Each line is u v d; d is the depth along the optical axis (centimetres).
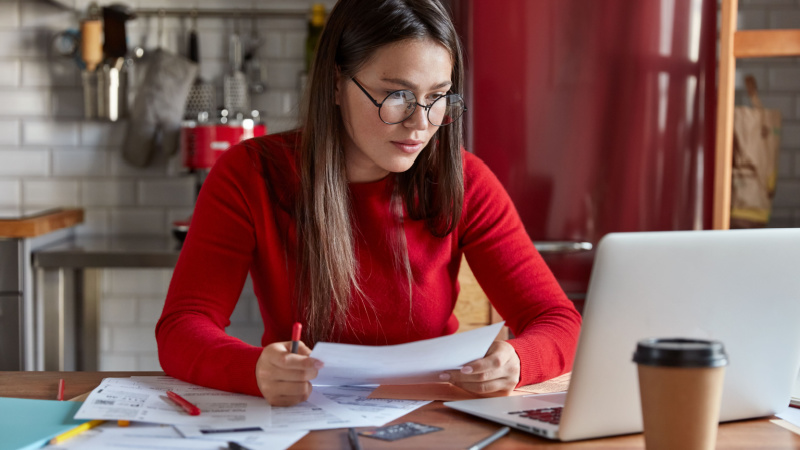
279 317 139
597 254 87
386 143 122
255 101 306
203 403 104
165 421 96
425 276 139
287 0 303
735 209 245
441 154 135
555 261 237
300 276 133
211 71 304
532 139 236
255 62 301
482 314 194
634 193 237
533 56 235
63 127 302
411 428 95
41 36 298
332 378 110
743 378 96
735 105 301
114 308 308
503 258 141
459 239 146
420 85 119
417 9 119
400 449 87
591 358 88
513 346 116
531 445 90
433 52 119
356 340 136
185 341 117
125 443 88
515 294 137
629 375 90
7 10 296
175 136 294
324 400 108
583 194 237
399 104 119
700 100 238
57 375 123
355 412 102
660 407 75
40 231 247
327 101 126
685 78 237
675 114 237
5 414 98
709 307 91
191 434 91
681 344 77
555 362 120
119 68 291
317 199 128
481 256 143
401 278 136
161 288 308
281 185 135
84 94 293
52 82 300
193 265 128
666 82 236
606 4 233
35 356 251
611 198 236
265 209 133
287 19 304
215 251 129
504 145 237
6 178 302
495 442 91
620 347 89
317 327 132
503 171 238
